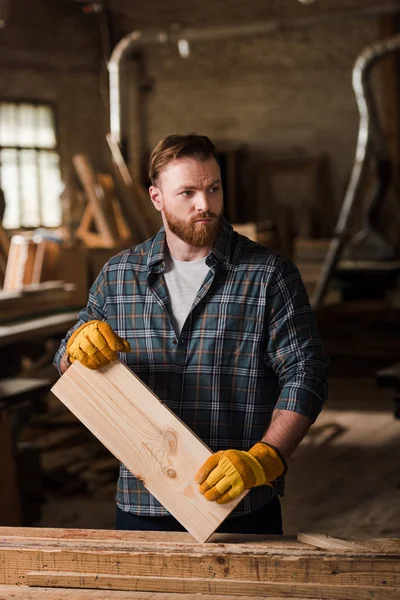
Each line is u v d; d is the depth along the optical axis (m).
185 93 14.31
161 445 1.82
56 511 4.36
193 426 2.08
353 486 4.57
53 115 13.56
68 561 1.78
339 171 13.48
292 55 13.61
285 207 13.60
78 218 9.78
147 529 2.12
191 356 2.08
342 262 10.67
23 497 4.12
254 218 13.94
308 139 13.63
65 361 2.05
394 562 1.68
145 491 2.11
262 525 2.10
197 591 1.73
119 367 1.87
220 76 14.10
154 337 2.11
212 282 2.06
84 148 14.06
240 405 2.06
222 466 1.71
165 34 11.56
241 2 13.80
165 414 1.82
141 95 14.54
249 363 2.05
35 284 6.44
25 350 5.46
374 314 8.11
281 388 2.12
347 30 13.19
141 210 9.71
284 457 1.83
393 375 4.50
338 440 5.47
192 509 1.78
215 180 1.96
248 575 1.73
